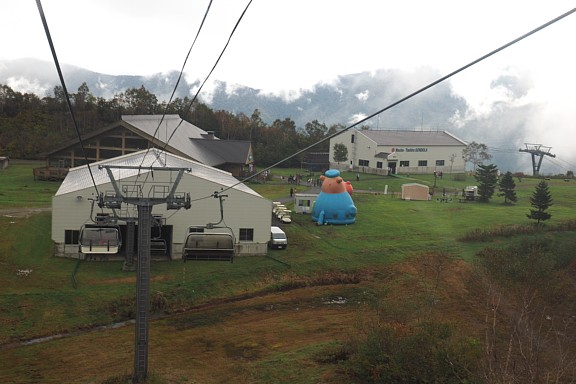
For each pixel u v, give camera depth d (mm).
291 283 33938
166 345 25547
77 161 63938
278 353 24703
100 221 26328
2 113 104688
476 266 33438
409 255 38625
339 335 26734
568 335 24984
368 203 56094
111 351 24547
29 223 40094
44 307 27922
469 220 48281
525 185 72500
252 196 36406
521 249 38281
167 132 68000
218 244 27969
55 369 22656
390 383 19469
